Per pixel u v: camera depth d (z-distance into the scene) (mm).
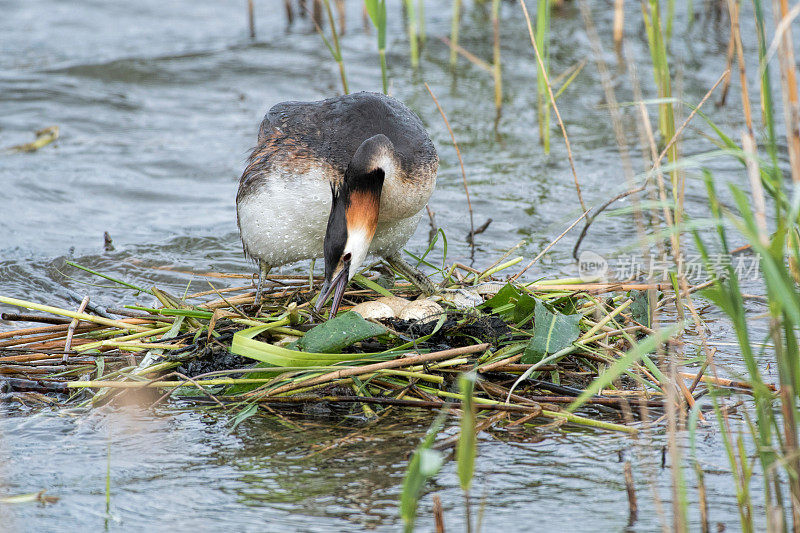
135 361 9266
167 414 8625
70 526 6680
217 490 7223
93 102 19516
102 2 26219
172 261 13141
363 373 8734
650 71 20828
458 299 10242
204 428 8344
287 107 11164
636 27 23766
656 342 5910
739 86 19578
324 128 10453
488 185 15836
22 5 25703
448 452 7758
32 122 18438
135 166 16656
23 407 8758
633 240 13719
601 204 14641
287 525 6676
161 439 8125
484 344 8898
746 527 6262
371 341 9305
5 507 6941
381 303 9773
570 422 8336
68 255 13164
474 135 18047
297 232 10438
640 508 6879
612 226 14312
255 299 10594
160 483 7340
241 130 18391
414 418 8461
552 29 23812
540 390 8828
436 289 10938
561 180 15922
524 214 14766
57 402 8867
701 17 24344
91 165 16578
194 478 7422
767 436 6098
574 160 16734
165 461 7723
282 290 11227
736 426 8086
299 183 10156
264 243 10531
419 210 10664
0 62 21453
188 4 26500
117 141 17875
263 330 9203
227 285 12500
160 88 20516
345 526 6652
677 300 8023
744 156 5754
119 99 19781
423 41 23094
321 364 8648
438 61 21984
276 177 10203
